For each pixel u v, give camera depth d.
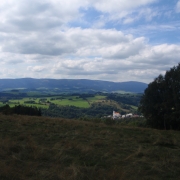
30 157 7.57
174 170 6.89
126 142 11.34
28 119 19.89
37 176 5.81
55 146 9.27
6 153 7.77
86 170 6.46
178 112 22.52
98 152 8.68
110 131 15.43
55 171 6.21
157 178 6.18
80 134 13.22
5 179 5.46
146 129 19.22
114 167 6.65
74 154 8.33
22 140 10.48
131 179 5.88
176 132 18.30
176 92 22.73
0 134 11.41
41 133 12.67
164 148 10.16
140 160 7.77
